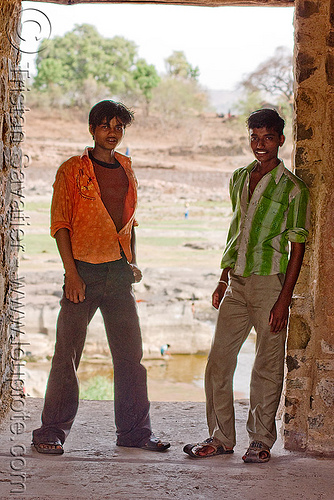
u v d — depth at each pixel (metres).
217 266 18.86
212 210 30.45
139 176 38.72
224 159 47.06
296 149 3.35
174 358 13.51
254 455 3.13
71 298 3.19
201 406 4.23
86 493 2.60
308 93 3.33
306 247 3.39
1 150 3.47
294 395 3.38
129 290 3.32
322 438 3.32
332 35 3.26
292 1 3.77
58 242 3.20
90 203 3.22
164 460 3.16
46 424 3.25
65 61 57.12
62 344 3.22
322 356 3.32
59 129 49.59
